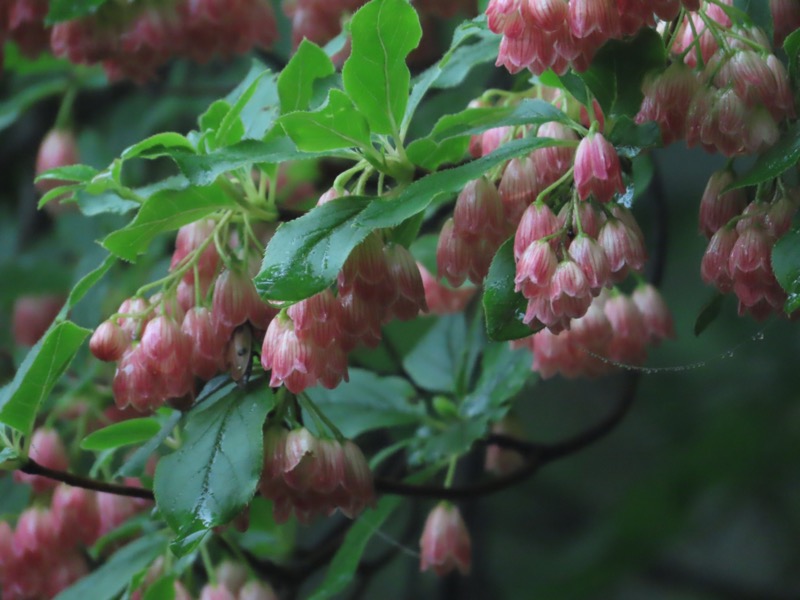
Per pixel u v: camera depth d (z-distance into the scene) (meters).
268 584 0.71
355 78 0.60
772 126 0.59
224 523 0.60
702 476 0.81
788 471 0.82
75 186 0.65
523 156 0.61
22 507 0.76
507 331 0.60
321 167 0.80
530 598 0.83
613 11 0.59
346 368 0.60
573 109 0.63
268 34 0.76
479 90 0.82
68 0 0.70
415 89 0.62
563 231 0.60
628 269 0.60
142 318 0.63
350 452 0.62
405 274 0.60
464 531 0.71
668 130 0.60
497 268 0.60
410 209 0.59
